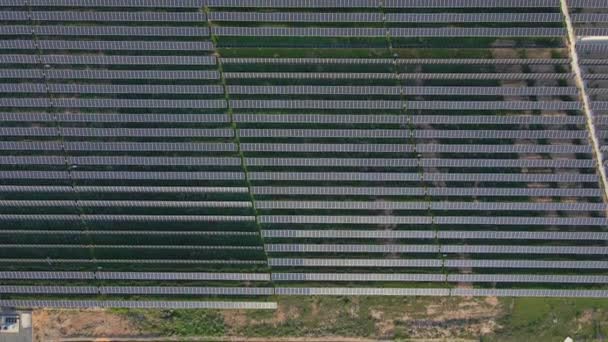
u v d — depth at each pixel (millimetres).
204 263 55625
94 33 53688
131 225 55656
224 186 55000
